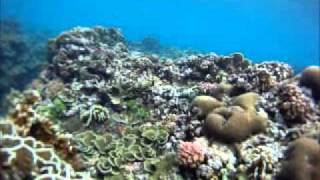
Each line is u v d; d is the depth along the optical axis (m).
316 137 0.83
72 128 1.24
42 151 0.75
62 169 0.76
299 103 0.98
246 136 0.96
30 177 0.68
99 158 1.04
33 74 2.59
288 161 0.79
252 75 1.21
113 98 1.39
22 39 2.92
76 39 1.79
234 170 0.88
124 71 1.59
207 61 1.54
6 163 0.65
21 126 0.82
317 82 1.03
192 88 1.36
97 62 1.60
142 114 1.29
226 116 1.01
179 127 1.12
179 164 0.94
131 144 1.10
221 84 1.24
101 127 1.25
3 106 1.69
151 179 0.95
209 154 0.91
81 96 1.42
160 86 1.40
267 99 1.07
